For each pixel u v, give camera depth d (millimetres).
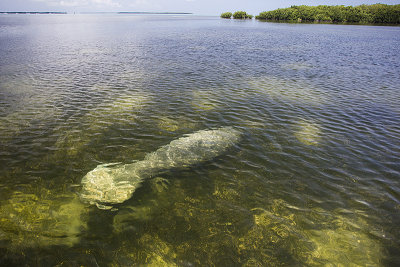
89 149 9250
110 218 6246
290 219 6270
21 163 8312
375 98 15719
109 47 35594
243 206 6695
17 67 22438
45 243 5473
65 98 14555
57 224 6000
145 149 9336
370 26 90750
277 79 20125
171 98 14992
